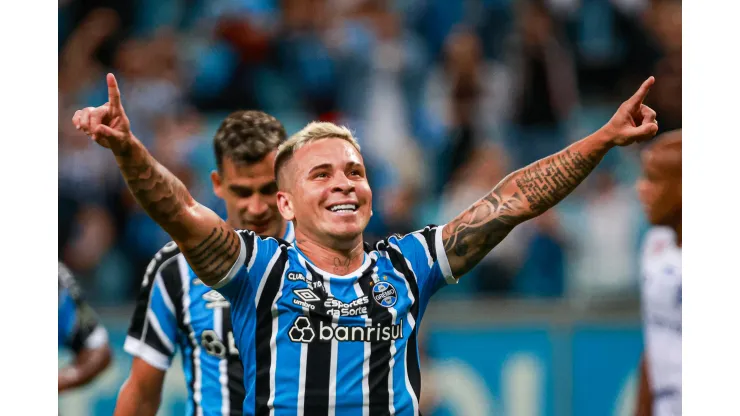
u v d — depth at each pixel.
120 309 25.14
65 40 35.84
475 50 35.31
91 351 18.61
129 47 36.12
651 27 37.31
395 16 37.31
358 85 35.62
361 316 11.70
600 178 33.16
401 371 11.79
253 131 14.25
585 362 26.19
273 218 14.41
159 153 33.06
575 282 30.89
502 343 26.06
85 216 31.16
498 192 12.61
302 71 35.53
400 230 30.92
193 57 35.78
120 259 30.92
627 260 31.72
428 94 36.06
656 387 19.06
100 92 35.12
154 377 14.72
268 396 11.44
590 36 36.88
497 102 35.00
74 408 24.48
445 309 26.19
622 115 11.97
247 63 35.19
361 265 12.20
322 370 11.45
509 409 25.97
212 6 37.03
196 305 14.33
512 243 30.00
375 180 31.92
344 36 36.16
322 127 12.54
